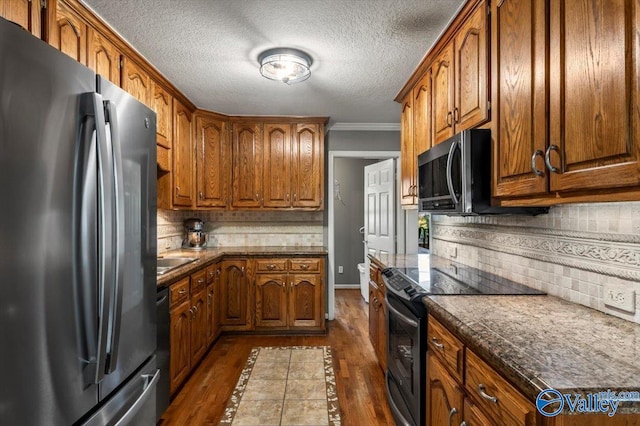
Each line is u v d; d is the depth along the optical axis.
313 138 3.71
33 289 0.88
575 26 0.98
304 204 3.70
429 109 2.25
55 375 0.95
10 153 0.82
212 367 2.77
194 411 2.15
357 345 3.25
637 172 0.79
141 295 1.42
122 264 1.17
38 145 0.90
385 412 2.16
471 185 1.49
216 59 2.28
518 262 1.76
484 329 1.08
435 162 1.89
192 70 2.45
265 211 3.97
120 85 2.05
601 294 1.26
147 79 2.39
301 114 3.57
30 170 0.88
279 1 1.66
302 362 2.87
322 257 3.51
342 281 5.76
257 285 3.47
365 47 2.12
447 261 2.57
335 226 5.75
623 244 1.17
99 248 1.07
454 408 1.20
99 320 1.07
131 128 1.34
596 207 1.28
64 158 0.98
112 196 1.11
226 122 3.62
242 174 3.65
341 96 2.99
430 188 1.97
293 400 2.29
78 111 1.03
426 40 2.03
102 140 1.07
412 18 1.81
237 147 3.64
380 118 3.72
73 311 1.00
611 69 0.85
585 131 0.94
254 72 2.48
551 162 1.07
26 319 0.86
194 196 3.31
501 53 1.39
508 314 1.24
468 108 1.69
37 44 0.90
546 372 0.80
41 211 0.90
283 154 3.69
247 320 3.47
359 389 2.43
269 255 3.47
